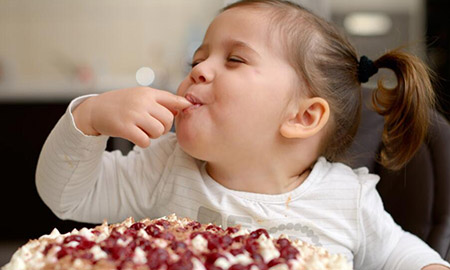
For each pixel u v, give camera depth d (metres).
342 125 1.22
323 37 1.18
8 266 0.72
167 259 0.68
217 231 0.84
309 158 1.15
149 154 1.19
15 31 3.58
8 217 2.79
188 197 1.12
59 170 1.07
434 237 1.23
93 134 1.04
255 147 1.07
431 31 3.29
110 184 1.17
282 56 1.10
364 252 1.13
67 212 1.15
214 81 1.06
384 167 1.32
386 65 1.25
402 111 1.21
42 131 2.80
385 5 3.52
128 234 0.77
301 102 1.12
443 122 1.31
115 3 3.62
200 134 1.05
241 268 0.66
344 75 1.20
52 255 0.71
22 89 2.88
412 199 1.28
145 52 3.65
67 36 3.61
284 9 1.16
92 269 0.66
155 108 1.01
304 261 0.73
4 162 2.78
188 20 3.67
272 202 1.10
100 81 3.35
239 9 1.14
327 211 1.11
